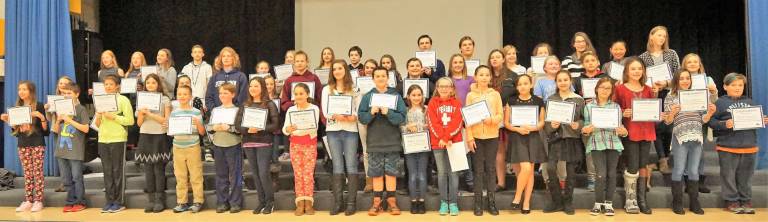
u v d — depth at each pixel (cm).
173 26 865
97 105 526
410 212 513
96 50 770
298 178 511
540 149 495
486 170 504
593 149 482
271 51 854
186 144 524
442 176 500
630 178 489
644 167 491
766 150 573
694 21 795
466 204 522
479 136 495
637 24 801
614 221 464
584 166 574
